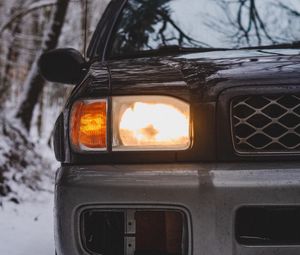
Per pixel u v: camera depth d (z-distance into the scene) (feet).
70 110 8.36
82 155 7.94
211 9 11.53
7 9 44.78
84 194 7.60
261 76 7.68
